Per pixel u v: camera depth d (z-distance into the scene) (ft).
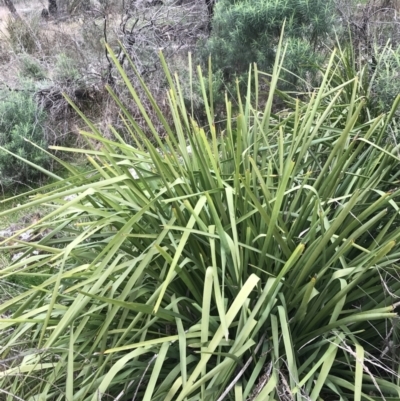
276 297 4.89
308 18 12.24
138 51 15.23
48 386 4.79
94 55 16.78
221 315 3.91
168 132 5.54
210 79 6.07
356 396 3.87
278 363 4.58
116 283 4.67
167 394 4.37
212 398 4.38
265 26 12.35
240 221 4.89
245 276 5.04
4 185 13.05
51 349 4.75
